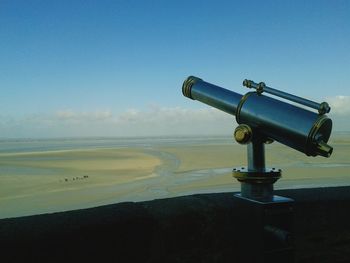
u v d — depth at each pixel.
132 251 2.22
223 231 2.48
